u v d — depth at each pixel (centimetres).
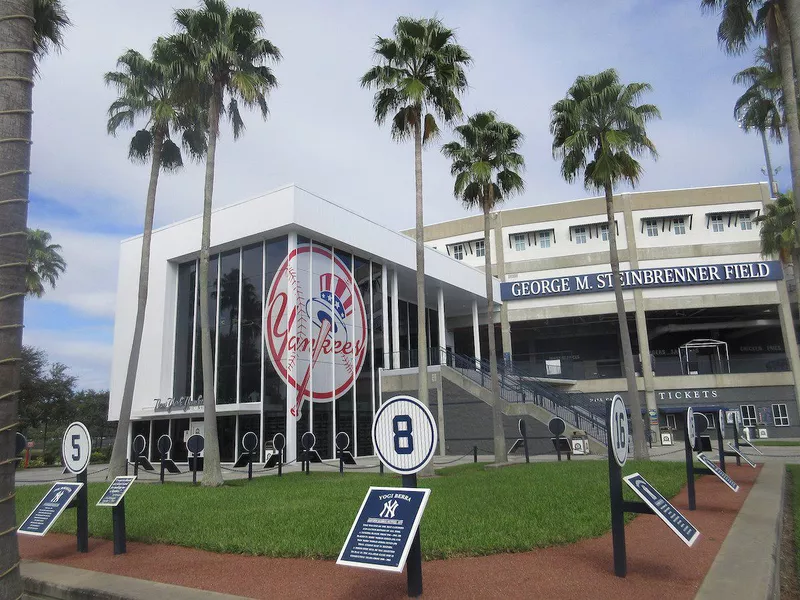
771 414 3878
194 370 2580
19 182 429
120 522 714
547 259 4341
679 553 592
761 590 454
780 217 3173
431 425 462
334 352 2527
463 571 555
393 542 431
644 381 4000
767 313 4503
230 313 2534
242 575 582
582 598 461
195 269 2725
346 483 1371
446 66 1797
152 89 2027
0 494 393
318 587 528
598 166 1955
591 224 4322
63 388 4041
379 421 491
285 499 1090
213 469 1512
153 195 2000
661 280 4069
